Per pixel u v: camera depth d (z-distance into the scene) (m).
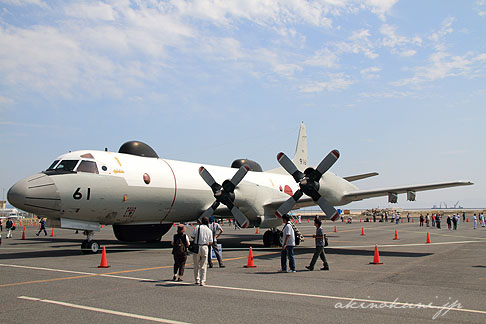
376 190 17.75
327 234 31.27
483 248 18.62
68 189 14.84
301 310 6.99
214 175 21.64
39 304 7.40
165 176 18.47
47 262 13.50
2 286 9.13
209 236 9.46
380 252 16.95
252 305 7.34
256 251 17.83
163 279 10.09
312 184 16.70
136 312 6.84
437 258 14.72
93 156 16.25
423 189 17.80
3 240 25.97
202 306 7.27
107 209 16.27
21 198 13.88
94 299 7.82
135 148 19.45
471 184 16.89
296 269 12.05
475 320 6.38
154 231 20.16
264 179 24.42
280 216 17.16
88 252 16.34
